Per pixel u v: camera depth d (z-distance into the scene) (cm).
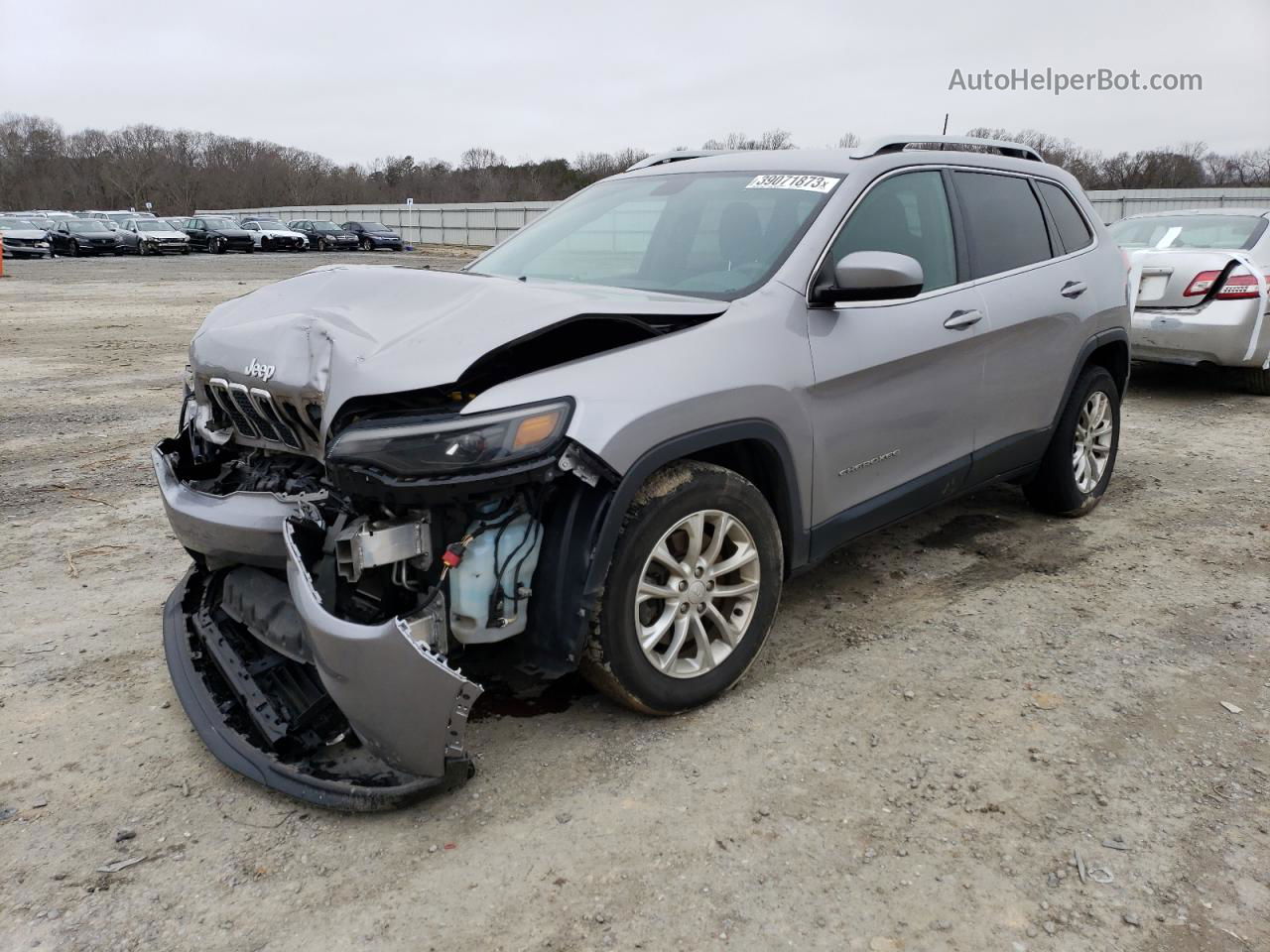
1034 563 450
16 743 299
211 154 10769
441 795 272
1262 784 276
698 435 285
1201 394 870
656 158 466
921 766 286
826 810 265
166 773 284
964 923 224
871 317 351
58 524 509
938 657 355
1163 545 473
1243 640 370
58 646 365
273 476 305
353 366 267
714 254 354
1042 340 439
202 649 324
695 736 302
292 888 237
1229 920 224
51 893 235
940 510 530
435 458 246
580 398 260
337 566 259
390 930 223
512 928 223
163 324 1449
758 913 227
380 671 240
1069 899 231
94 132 11125
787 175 378
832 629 379
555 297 288
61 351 1156
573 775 281
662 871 242
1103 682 336
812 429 327
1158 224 911
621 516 268
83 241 3656
